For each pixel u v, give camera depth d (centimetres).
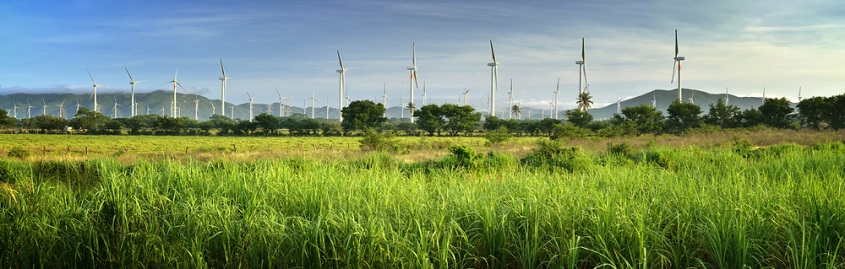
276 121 13488
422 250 570
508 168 1756
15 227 668
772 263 607
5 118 13025
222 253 646
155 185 885
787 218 675
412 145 5228
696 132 7019
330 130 13862
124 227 670
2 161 1627
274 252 605
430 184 1091
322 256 604
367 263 569
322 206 705
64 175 1366
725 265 563
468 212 692
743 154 2350
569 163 1862
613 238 604
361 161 1962
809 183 891
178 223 691
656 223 682
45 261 629
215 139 10338
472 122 12925
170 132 13375
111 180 883
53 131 13588
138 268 617
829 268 526
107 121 14075
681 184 905
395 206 738
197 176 963
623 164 1878
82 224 670
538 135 12300
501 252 636
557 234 652
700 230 621
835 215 646
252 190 816
